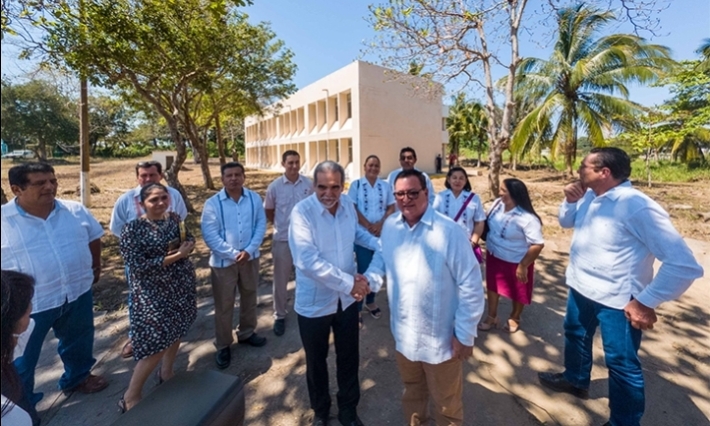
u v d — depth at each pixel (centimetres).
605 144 1540
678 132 1271
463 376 293
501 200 342
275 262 360
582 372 261
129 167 2552
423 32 684
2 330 121
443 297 190
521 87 1634
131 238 236
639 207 199
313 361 233
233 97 1412
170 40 697
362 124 1775
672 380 282
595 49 1518
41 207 230
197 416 129
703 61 1260
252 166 3359
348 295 229
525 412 252
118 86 871
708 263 531
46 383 284
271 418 251
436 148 2214
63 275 240
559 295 445
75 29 597
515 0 677
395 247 203
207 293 456
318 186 221
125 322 379
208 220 301
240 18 891
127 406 242
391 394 273
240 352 329
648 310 192
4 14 434
